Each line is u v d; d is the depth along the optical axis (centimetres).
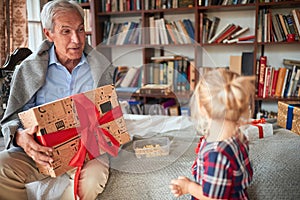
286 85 231
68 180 115
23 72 127
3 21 200
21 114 106
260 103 250
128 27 262
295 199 96
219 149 81
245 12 246
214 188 79
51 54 133
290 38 224
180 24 252
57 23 125
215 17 248
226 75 89
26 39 216
